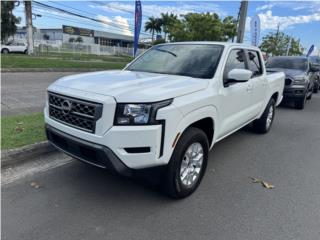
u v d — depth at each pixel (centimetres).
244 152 562
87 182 399
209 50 455
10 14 4566
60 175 414
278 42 5503
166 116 308
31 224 306
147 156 308
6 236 286
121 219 323
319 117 948
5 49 3409
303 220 337
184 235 302
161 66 456
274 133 711
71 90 336
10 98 849
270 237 305
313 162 526
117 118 300
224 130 444
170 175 341
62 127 341
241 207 360
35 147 458
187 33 3134
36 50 4353
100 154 306
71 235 293
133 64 499
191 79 389
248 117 546
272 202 375
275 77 682
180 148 338
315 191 410
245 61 517
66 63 2138
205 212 345
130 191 382
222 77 419
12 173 411
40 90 1007
